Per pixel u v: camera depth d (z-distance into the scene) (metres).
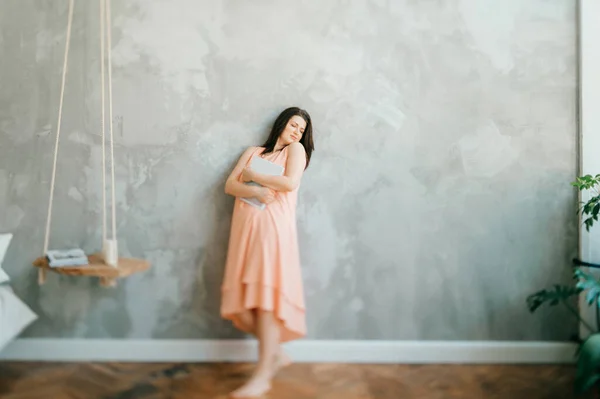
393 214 2.91
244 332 2.90
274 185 2.59
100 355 2.88
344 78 2.89
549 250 2.94
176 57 2.87
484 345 2.93
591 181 2.65
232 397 2.44
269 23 2.88
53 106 2.86
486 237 2.93
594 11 2.87
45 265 2.51
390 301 2.93
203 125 2.87
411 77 2.90
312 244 2.90
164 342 2.89
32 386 2.55
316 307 2.91
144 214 2.88
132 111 2.87
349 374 2.75
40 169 2.87
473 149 2.91
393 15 2.89
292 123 2.74
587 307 2.92
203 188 2.88
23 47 2.85
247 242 2.59
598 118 2.88
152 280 2.90
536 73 2.91
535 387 2.63
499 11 2.90
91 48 2.86
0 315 2.45
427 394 2.53
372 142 2.89
